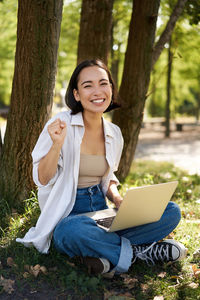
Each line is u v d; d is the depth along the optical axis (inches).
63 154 98.7
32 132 137.2
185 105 1310.3
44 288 91.0
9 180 140.2
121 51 428.1
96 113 101.4
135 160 315.3
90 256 93.7
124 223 96.0
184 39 336.5
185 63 450.9
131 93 177.3
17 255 104.0
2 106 1127.0
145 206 95.7
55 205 98.9
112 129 110.6
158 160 319.0
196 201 152.9
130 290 93.4
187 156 342.6
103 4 197.6
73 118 101.7
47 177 94.6
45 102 136.9
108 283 94.3
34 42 131.0
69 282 91.4
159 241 109.3
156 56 179.6
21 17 131.6
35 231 99.9
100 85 98.6
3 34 416.8
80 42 207.5
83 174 103.5
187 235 123.8
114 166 113.0
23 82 134.9
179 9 178.2
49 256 102.9
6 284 90.8
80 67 99.4
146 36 171.0
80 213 102.0
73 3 366.3
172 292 92.6
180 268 104.5
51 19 130.0
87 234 90.7
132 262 101.0
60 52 466.3
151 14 167.6
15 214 131.2
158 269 103.8
